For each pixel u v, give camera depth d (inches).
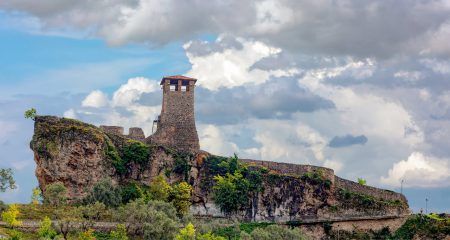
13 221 7027.6
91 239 6943.9
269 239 7731.3
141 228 7440.9
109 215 7588.6
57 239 6781.5
